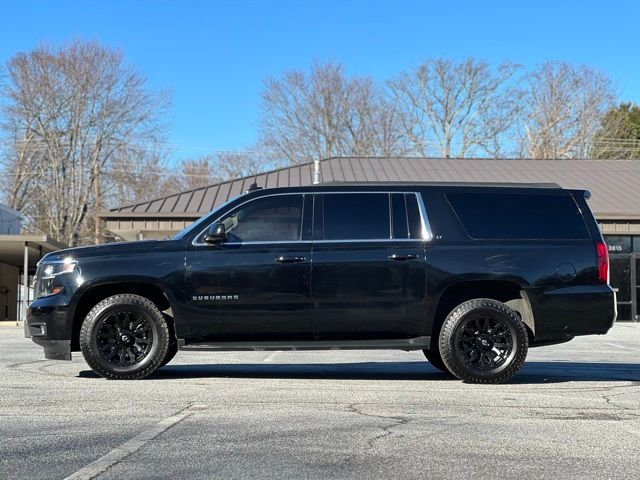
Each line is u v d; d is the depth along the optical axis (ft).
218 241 25.53
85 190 150.10
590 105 165.99
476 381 25.48
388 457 15.51
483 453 15.92
